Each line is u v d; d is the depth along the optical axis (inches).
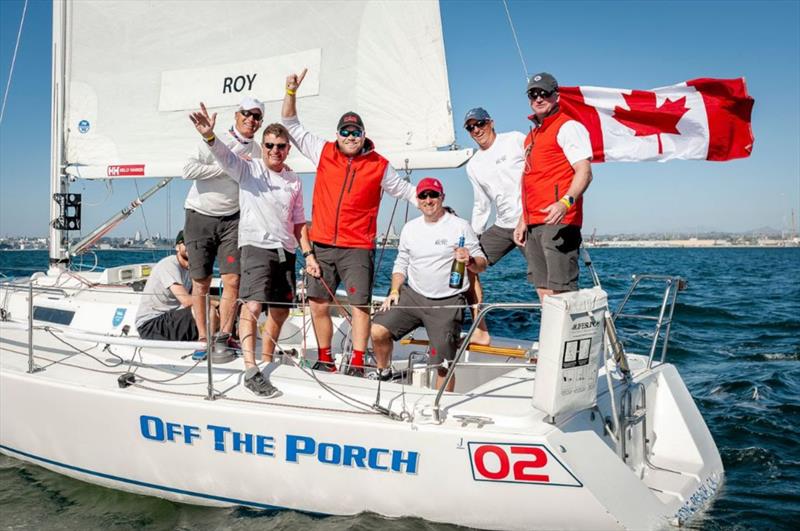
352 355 160.2
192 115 143.1
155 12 213.6
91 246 257.9
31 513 142.0
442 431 120.0
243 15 203.9
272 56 202.7
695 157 168.2
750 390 235.6
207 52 210.5
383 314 160.2
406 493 124.0
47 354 168.9
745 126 165.2
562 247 144.3
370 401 132.4
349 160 157.6
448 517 123.0
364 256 159.8
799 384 245.1
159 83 217.8
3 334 187.5
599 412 131.5
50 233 248.2
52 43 235.9
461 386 182.5
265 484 132.4
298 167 191.9
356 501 127.6
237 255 166.2
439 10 179.6
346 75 193.3
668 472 144.3
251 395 138.9
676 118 166.2
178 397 137.3
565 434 119.2
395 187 162.7
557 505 116.9
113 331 186.4
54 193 237.1
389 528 124.5
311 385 141.3
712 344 334.3
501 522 120.5
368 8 187.8
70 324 194.5
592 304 117.2
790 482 155.6
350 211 157.6
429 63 182.7
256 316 149.3
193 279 169.5
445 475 121.0
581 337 116.3
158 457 139.6
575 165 138.6
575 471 115.6
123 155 224.2
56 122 235.3
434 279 155.0
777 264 1311.5
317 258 162.6
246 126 160.2
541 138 145.9
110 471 146.6
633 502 120.3
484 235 179.5
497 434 117.3
